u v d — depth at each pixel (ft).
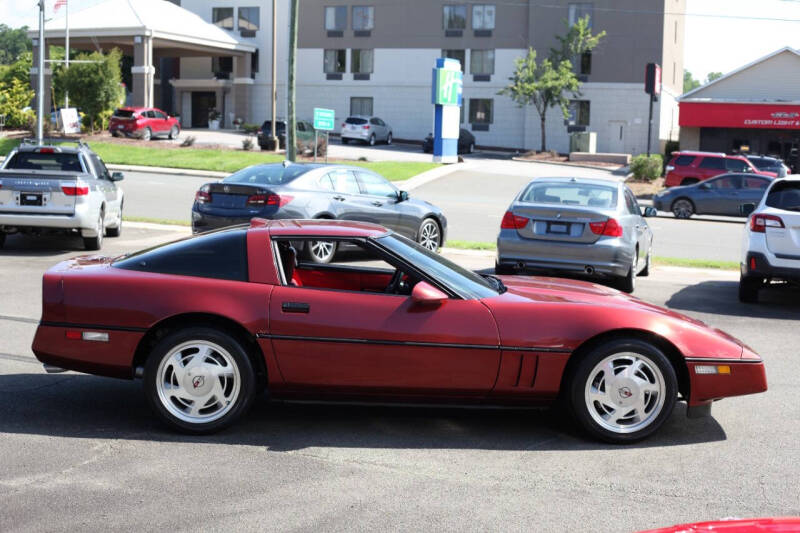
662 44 174.60
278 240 18.20
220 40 184.65
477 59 188.24
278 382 17.75
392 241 18.86
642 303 19.16
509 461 16.70
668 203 88.69
